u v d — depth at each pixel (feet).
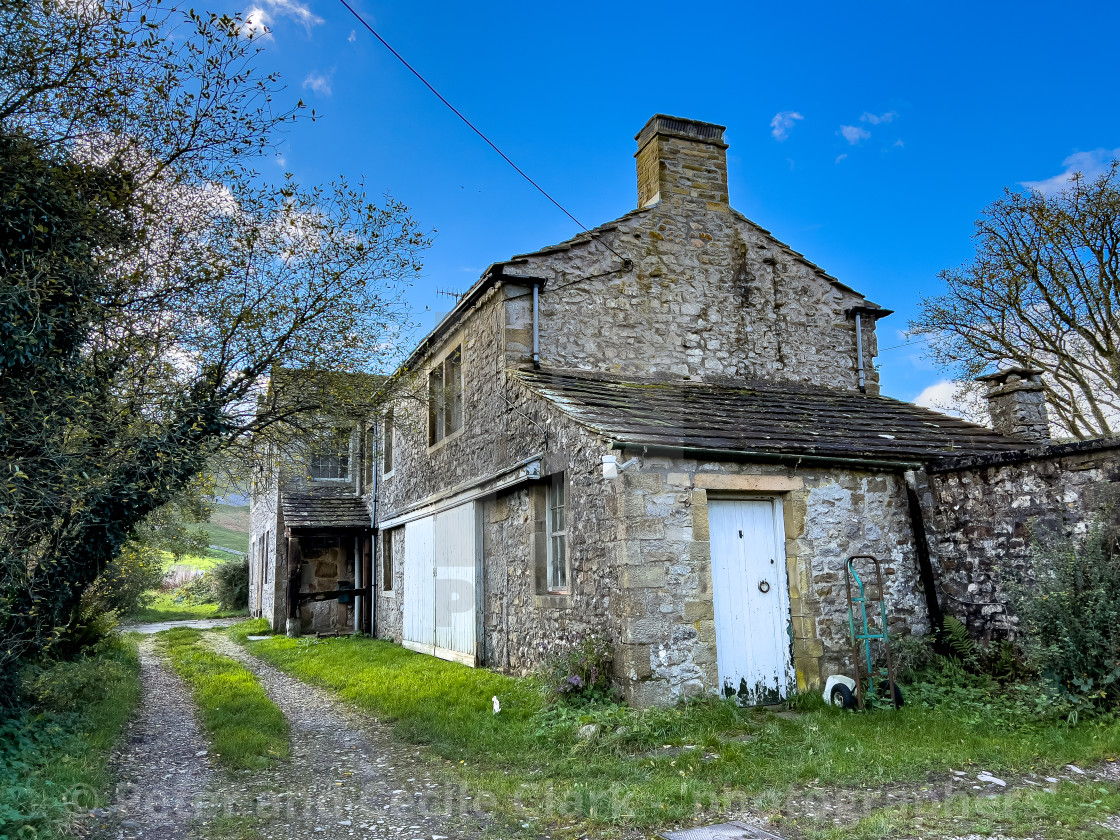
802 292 35.35
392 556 45.96
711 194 34.65
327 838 12.35
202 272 22.91
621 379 30.40
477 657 30.50
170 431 21.67
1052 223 46.70
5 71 18.70
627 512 20.49
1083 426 49.06
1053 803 12.69
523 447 27.17
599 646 20.84
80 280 19.77
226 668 32.65
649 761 15.96
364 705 24.02
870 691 20.68
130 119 21.07
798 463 23.34
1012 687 20.39
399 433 45.21
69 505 18.12
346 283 26.55
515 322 29.66
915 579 24.61
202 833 12.48
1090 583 18.66
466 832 12.55
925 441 27.50
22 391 17.76
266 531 60.44
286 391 26.50
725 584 22.40
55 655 24.76
